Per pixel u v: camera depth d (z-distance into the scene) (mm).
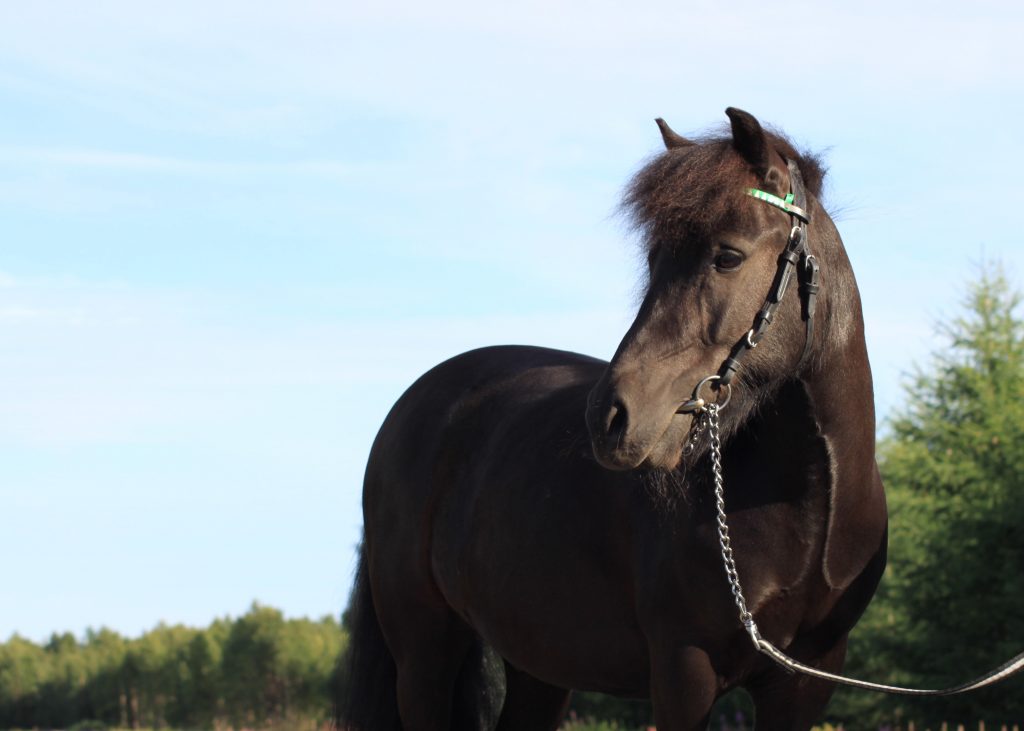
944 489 20094
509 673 5992
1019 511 18125
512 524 5121
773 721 4617
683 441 4043
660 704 4352
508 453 5375
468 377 6062
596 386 4051
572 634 4859
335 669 6484
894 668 19734
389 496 6066
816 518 4238
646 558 4418
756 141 3996
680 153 4137
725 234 3926
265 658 58969
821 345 4141
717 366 3971
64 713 72000
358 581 6395
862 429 4285
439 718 5871
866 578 4480
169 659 67312
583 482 4852
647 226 4074
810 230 4137
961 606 18750
